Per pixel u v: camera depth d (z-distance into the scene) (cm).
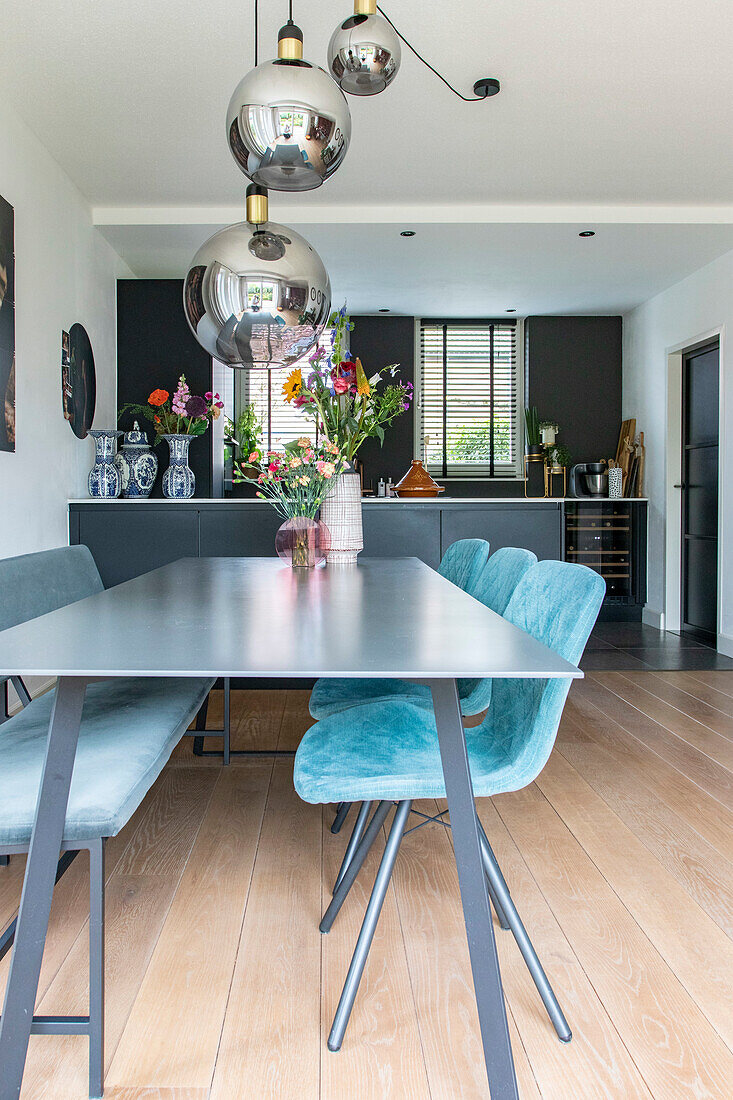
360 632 135
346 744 149
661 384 577
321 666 108
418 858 200
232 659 112
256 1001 140
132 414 496
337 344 265
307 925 166
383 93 312
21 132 335
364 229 448
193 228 445
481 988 111
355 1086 120
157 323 494
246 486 616
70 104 323
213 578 230
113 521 404
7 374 316
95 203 432
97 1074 116
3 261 308
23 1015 112
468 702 182
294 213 440
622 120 337
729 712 339
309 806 235
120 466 486
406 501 409
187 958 153
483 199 429
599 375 659
